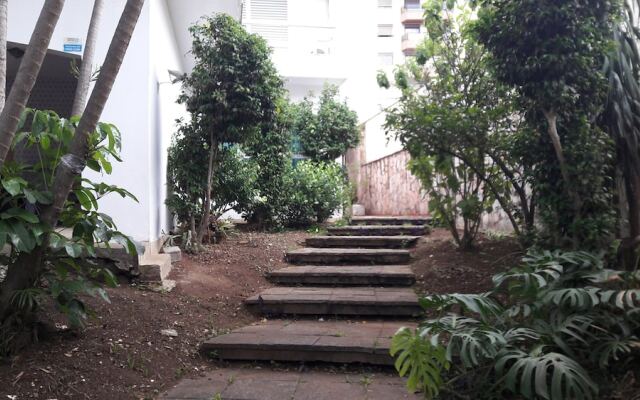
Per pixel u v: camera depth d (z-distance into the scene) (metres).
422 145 6.20
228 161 7.91
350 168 14.12
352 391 3.83
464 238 6.96
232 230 8.65
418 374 3.34
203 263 6.77
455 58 6.62
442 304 3.69
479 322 3.57
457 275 6.09
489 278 5.74
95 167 4.04
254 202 8.71
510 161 5.93
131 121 6.30
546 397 2.88
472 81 6.48
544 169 4.94
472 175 6.82
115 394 3.63
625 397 3.21
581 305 3.41
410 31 32.59
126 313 4.81
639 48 5.09
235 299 5.84
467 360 3.16
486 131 5.93
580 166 4.50
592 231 4.44
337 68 15.02
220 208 8.17
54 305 4.12
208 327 4.97
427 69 7.04
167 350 4.41
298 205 9.44
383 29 32.56
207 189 7.22
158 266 5.63
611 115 4.84
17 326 3.79
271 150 9.19
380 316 5.48
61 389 3.53
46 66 6.79
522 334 3.39
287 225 9.53
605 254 4.43
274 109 7.41
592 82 4.53
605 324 3.51
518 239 5.89
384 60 32.12
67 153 3.81
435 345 3.17
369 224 10.14
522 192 5.88
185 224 7.42
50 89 7.27
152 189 6.39
